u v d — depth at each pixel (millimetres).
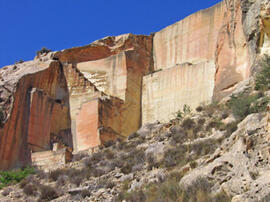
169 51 41281
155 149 25719
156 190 18781
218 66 33219
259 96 24984
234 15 33219
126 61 40406
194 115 29406
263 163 16047
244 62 30953
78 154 32938
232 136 18719
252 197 13961
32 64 41688
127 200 19359
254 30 29891
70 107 39625
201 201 15672
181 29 41031
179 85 37531
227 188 15719
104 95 38969
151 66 42156
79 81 40344
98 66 41719
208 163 18422
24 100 37812
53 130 38250
